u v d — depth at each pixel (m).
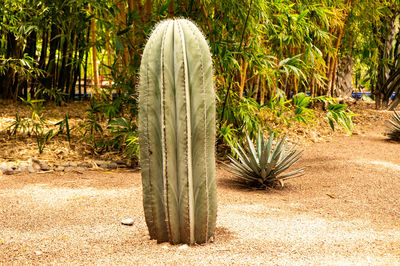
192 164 2.51
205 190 2.53
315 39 8.25
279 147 4.64
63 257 2.38
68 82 10.70
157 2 5.98
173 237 2.54
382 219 3.33
